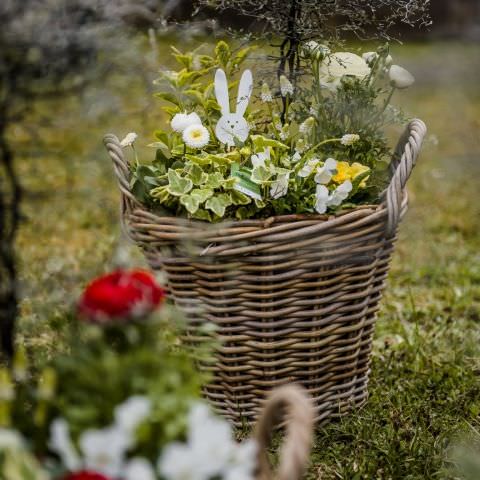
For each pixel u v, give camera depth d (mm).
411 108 7277
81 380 1438
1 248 2346
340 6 2541
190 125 2303
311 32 2438
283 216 2125
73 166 2828
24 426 1467
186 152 2381
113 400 1421
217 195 2213
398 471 2219
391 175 2457
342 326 2271
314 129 2434
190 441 1368
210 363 2295
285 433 2338
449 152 6039
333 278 2188
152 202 2244
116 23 2342
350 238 2135
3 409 1412
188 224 2139
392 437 2363
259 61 2570
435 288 3750
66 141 3248
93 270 3285
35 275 3455
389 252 2285
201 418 1370
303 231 2090
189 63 2488
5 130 2354
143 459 1341
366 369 2453
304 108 2479
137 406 1346
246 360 2264
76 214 4340
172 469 1312
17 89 2217
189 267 2178
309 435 1367
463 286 3754
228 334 2230
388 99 2455
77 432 1394
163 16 2693
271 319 2201
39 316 2744
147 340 1540
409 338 3162
